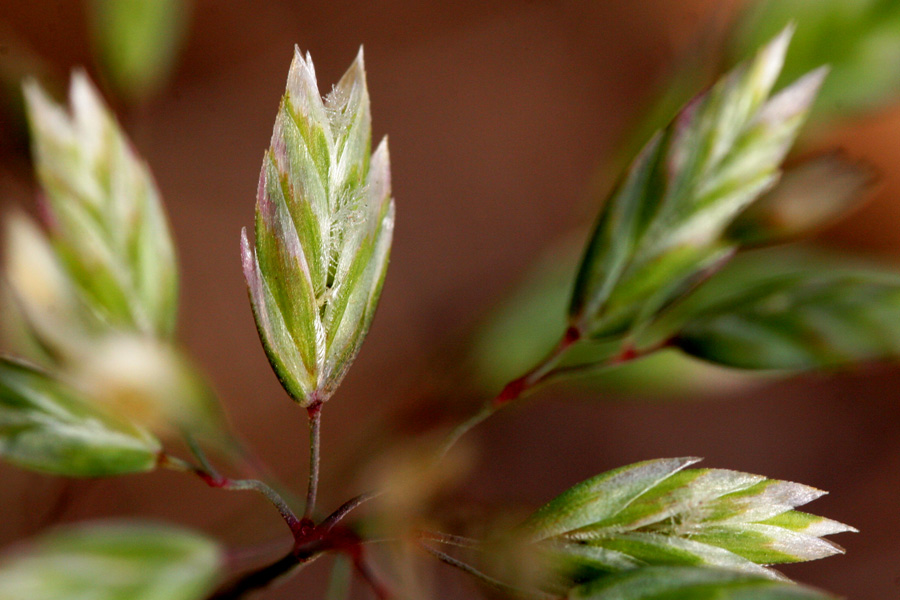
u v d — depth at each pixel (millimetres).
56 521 70
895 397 107
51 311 53
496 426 101
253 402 99
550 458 102
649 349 52
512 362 61
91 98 52
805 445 105
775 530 47
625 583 46
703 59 55
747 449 104
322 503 66
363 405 101
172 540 50
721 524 47
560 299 62
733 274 58
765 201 52
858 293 51
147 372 52
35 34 99
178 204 104
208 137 107
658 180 51
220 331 100
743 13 54
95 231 53
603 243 51
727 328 51
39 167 52
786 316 51
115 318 53
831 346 51
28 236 55
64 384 50
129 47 61
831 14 54
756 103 50
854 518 101
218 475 50
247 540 63
